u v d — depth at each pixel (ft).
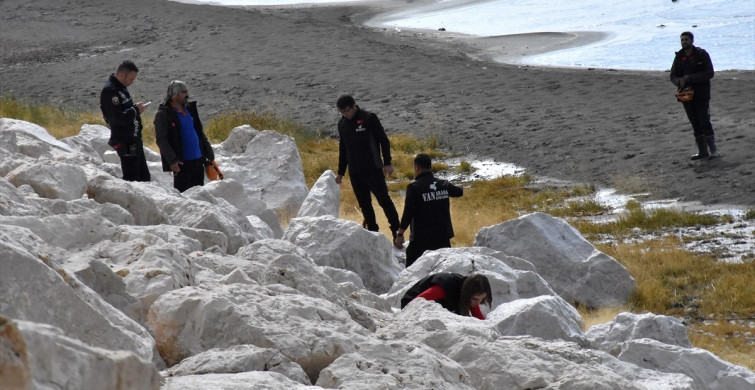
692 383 66.18
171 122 136.67
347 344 49.57
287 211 190.90
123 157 136.87
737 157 290.35
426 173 137.39
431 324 61.26
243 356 44.88
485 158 344.69
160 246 60.64
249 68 552.41
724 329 149.69
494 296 107.04
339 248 123.03
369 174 167.02
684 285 176.24
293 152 202.39
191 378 39.09
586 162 319.06
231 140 210.38
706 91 283.18
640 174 290.76
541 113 403.75
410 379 45.65
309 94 477.77
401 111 432.66
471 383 51.80
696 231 222.89
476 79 491.31
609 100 415.85
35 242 47.55
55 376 26.96
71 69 573.74
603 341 90.17
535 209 263.70
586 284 160.66
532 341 62.80
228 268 69.36
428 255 117.50
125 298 53.16
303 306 55.83
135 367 29.71
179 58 592.19
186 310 50.80
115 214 79.46
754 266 184.14
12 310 35.17
